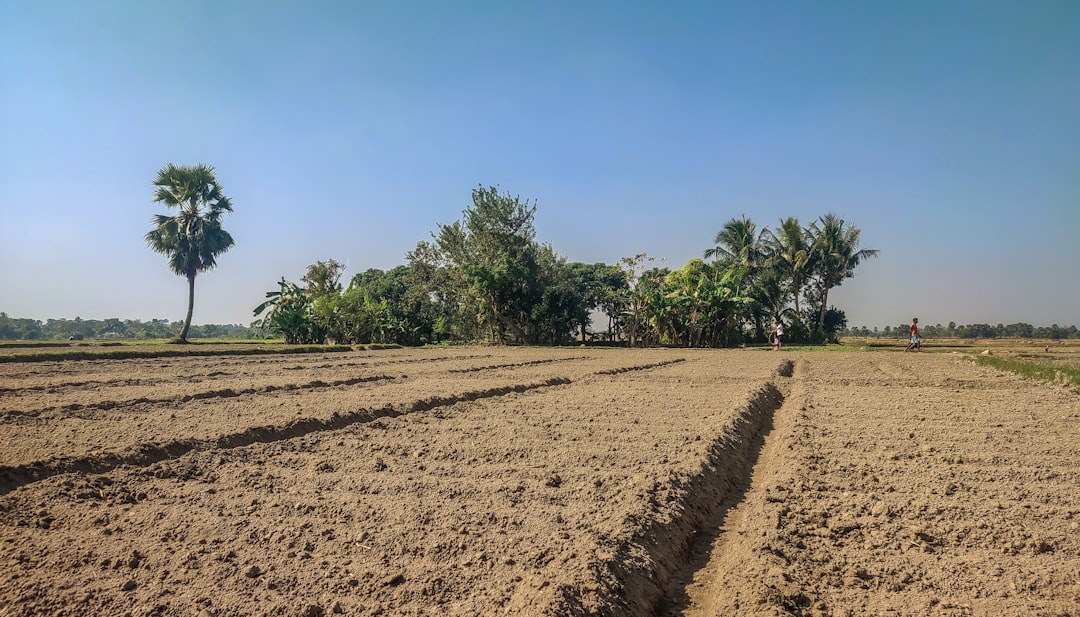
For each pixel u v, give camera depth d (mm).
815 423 11758
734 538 6520
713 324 43906
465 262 47750
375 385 16891
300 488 7398
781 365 24672
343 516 6441
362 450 9383
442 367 22938
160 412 11789
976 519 6547
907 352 35688
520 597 4602
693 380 19094
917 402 14414
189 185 39312
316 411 11844
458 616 4422
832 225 50219
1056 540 5996
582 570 5004
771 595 4906
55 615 4387
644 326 46438
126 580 4918
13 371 19172
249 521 6277
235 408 12328
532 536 5836
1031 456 9094
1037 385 17781
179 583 4895
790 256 49938
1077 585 5109
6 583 4832
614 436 10219
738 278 44000
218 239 40250
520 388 16719
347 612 4488
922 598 4984
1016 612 4715
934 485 7699
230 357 27219
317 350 33656
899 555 5770
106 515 6398
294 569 5164
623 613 4742
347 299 42281
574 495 7109
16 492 6871
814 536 6215
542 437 10219
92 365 21578
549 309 45281
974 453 9250
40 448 8555
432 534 5914
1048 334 81750
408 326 45688
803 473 8242
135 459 8320
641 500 6746
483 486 7434
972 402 14375
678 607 5262
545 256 50906
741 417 11891
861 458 9070
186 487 7402
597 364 25188
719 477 8477
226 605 4555
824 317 52781
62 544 5621
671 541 6203
